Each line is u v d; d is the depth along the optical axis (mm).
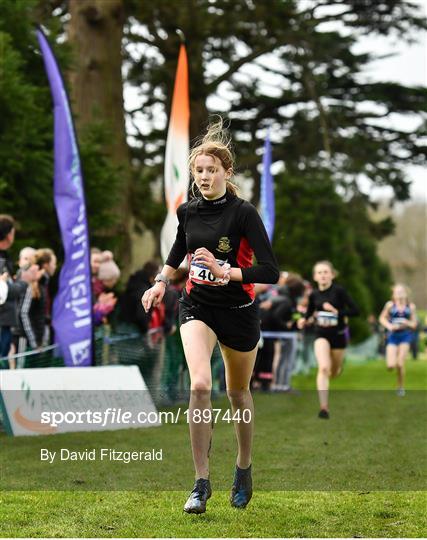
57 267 26641
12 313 18547
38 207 27516
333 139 58594
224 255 10797
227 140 11305
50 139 27797
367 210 60938
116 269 23188
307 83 56938
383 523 10750
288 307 29391
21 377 17562
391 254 138375
